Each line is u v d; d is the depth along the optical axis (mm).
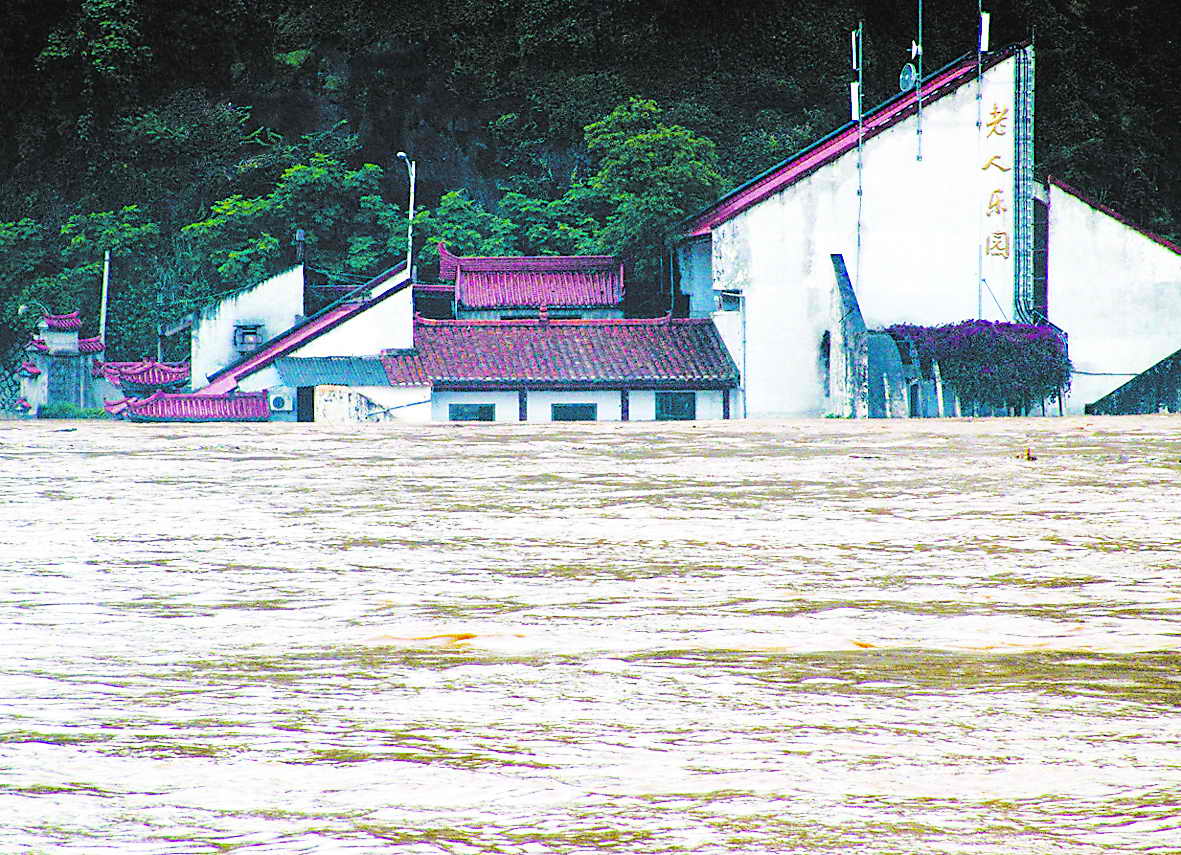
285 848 15445
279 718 21578
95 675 25172
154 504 62781
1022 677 24641
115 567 41781
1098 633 30000
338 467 88438
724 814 16641
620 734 20516
